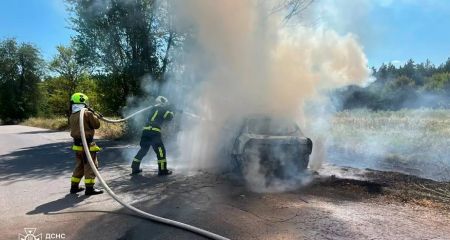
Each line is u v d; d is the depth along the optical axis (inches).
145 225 187.2
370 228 180.5
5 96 2082.9
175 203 224.1
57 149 532.1
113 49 631.8
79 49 647.8
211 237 167.8
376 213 204.1
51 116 1881.2
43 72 2156.7
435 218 197.0
